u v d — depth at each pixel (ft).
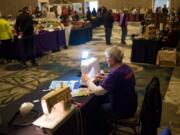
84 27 32.17
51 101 6.28
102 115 9.11
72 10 46.62
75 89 8.47
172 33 21.54
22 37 20.84
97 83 8.87
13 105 7.47
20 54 21.45
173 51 20.08
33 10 40.27
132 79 8.20
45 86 8.98
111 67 8.30
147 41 20.53
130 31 42.80
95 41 33.55
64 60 22.66
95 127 9.16
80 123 7.20
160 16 26.50
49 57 24.04
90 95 8.04
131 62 21.50
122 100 8.02
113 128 9.60
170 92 14.43
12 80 17.13
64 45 28.12
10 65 21.43
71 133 6.84
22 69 19.95
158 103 7.84
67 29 28.37
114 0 64.69
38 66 20.74
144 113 7.52
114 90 8.00
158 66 20.16
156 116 7.82
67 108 6.81
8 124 6.28
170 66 20.10
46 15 35.83
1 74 18.70
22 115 6.63
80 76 9.93
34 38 21.83
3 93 14.69
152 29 21.53
